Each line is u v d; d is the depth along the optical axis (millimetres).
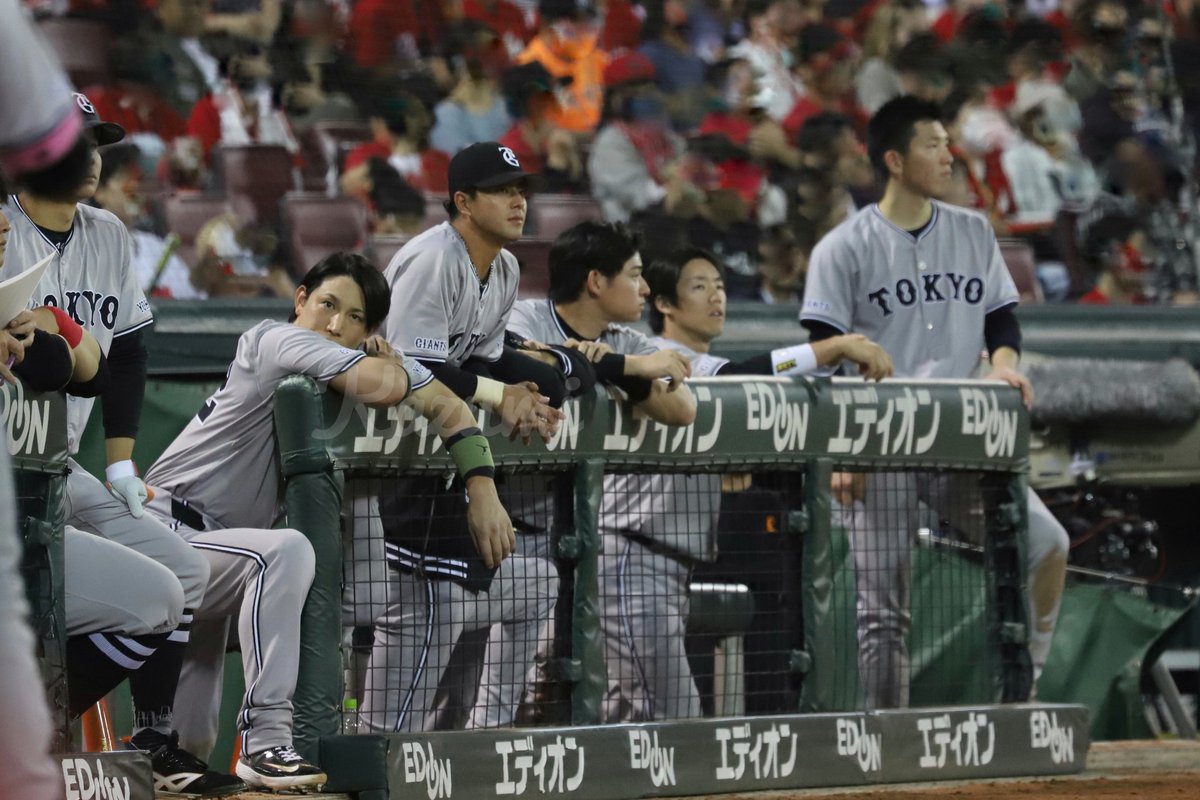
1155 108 36781
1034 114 36250
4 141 6172
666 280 18625
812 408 16219
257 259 25016
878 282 19750
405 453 13664
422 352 14133
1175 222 33125
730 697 16375
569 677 14484
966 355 20078
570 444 14570
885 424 16828
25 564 10992
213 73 27859
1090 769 18516
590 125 32906
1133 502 26734
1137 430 25578
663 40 34062
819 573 16125
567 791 13961
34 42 6105
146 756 11477
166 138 26969
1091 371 25125
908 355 19844
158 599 12156
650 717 15773
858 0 37062
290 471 13172
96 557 12078
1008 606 18141
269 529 13648
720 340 24984
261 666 12719
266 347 13367
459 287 14461
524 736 13750
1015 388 18234
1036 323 26875
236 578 13078
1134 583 25062
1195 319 28016
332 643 13141
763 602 16234
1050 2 40688
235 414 13680
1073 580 25766
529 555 14797
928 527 18250
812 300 19828
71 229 13477
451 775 13258
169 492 13898
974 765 17000
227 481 13805
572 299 16719
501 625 14570
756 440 15789
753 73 34250
